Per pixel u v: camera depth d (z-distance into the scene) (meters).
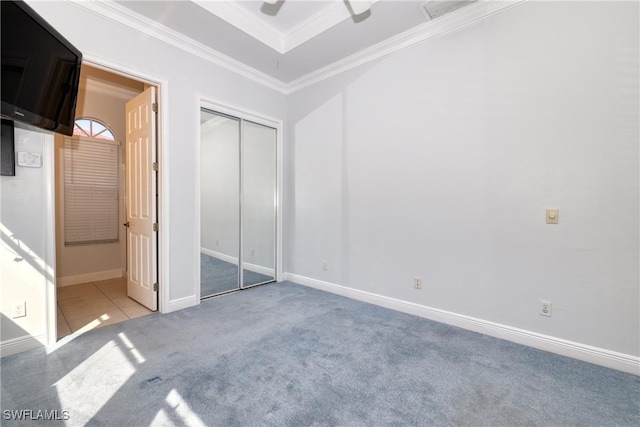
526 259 2.27
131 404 1.59
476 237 2.50
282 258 4.13
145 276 3.05
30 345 2.15
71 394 1.66
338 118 3.48
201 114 3.29
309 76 3.72
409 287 2.92
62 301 3.26
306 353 2.14
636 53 1.86
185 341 2.31
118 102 4.32
